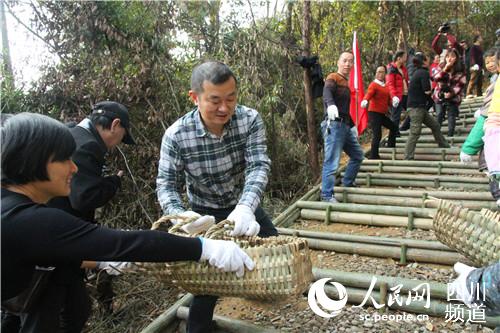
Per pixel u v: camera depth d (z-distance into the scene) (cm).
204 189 210
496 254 220
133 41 425
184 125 193
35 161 125
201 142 194
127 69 427
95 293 301
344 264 316
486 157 227
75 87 395
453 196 426
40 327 159
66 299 185
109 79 402
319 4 748
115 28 418
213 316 240
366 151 666
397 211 389
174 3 450
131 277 343
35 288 146
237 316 253
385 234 371
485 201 414
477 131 288
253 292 161
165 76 444
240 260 155
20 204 125
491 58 390
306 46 526
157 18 440
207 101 174
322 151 689
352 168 486
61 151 129
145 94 421
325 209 421
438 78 651
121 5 420
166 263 166
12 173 126
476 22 1481
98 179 201
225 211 217
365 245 329
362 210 406
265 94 532
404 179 497
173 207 190
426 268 300
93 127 213
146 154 419
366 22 999
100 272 287
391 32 1120
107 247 127
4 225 120
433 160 592
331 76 434
